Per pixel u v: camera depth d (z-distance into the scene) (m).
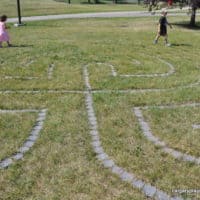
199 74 12.94
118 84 11.50
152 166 6.67
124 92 10.72
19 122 8.40
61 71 13.11
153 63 14.54
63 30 25.47
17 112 9.05
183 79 12.16
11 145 7.33
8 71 13.02
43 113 9.03
